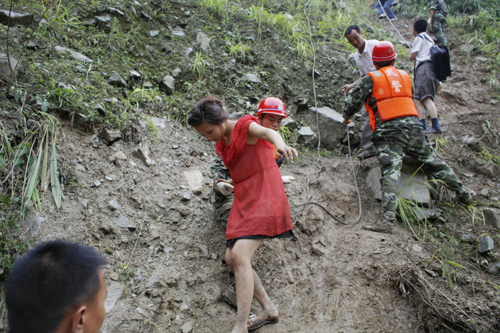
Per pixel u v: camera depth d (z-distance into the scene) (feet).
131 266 8.85
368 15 26.84
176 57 15.24
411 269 9.53
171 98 13.75
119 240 9.20
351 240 10.57
